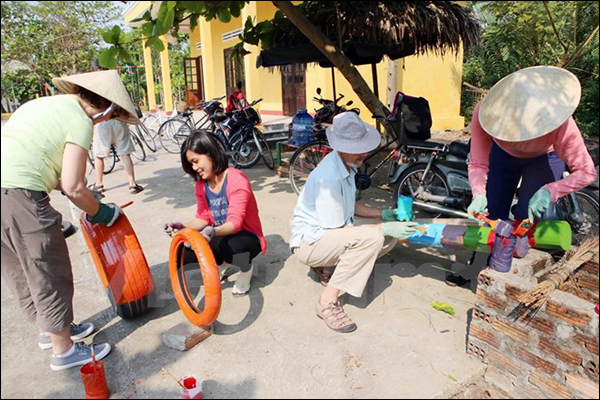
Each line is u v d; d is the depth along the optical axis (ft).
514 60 11.45
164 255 12.71
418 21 14.78
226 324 9.21
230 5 10.37
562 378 6.74
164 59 50.72
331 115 20.53
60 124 7.22
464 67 31.91
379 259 12.23
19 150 6.91
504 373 7.50
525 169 9.32
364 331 8.86
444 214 14.74
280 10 14.12
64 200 19.12
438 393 7.13
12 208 6.83
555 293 6.89
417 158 15.20
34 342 8.74
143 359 8.14
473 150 9.29
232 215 9.29
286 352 8.24
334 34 15.53
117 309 9.23
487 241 8.32
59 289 7.51
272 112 38.96
